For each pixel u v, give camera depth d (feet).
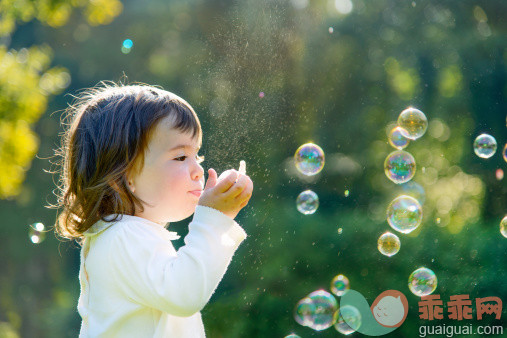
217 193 4.17
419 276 8.87
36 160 34.86
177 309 3.91
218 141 9.46
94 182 4.39
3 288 33.32
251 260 18.70
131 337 4.15
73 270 34.04
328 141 24.67
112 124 4.40
